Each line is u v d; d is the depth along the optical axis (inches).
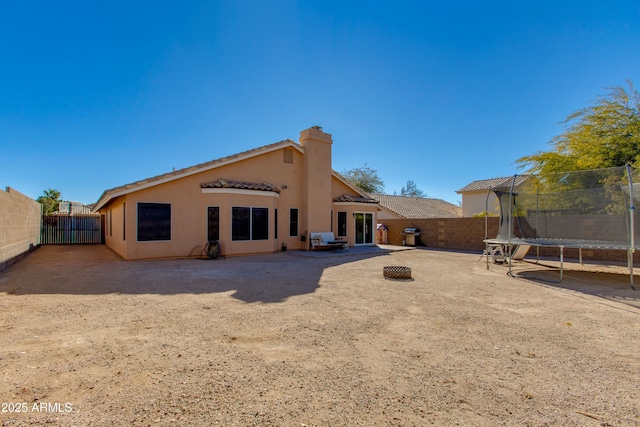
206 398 123.0
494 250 534.6
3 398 120.2
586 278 399.5
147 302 265.4
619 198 432.8
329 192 741.9
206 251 566.9
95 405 116.7
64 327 202.2
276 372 145.7
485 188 1243.8
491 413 116.6
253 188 603.5
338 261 541.3
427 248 819.4
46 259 547.5
